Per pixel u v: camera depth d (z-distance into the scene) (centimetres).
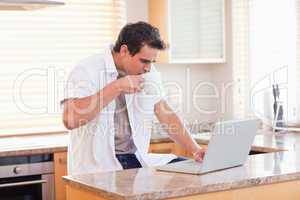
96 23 432
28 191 349
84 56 430
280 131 424
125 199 188
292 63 435
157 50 263
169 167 242
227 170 237
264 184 223
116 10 434
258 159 270
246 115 449
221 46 442
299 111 433
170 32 414
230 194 214
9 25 409
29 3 318
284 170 237
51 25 420
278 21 441
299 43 432
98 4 432
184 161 259
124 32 266
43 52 418
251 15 448
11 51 410
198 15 428
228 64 457
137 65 266
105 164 272
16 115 411
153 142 383
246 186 217
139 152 282
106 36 435
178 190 198
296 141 364
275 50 443
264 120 443
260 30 449
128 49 263
